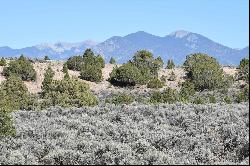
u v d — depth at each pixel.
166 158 15.55
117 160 15.98
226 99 41.62
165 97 44.84
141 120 28.36
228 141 18.33
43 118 30.84
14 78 50.75
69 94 45.69
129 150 16.70
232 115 25.00
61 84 46.31
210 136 19.42
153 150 17.78
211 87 63.06
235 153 17.00
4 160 16.81
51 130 22.23
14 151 17.86
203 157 16.55
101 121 26.97
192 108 31.52
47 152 18.44
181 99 44.84
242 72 60.75
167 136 19.84
